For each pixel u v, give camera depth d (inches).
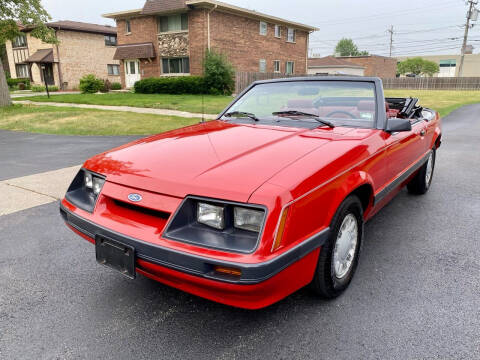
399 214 173.6
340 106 136.3
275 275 77.3
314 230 88.5
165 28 1045.2
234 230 80.0
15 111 639.1
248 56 1112.8
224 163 91.9
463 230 155.1
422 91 1485.0
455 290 110.5
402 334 91.4
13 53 1498.5
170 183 86.3
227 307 103.9
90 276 120.8
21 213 175.6
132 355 85.5
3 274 121.6
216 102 768.9
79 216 98.6
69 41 1354.6
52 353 86.4
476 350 85.7
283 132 117.3
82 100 830.5
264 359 84.0
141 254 85.0
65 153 312.8
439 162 283.3
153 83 1018.1
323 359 83.7
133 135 405.1
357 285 113.4
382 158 120.8
